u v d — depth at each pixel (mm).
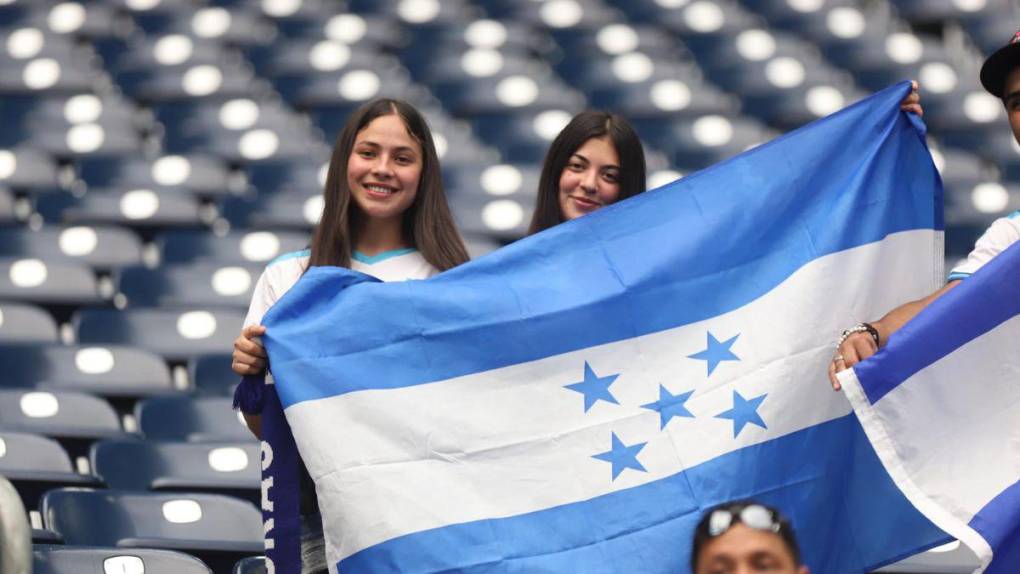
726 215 6641
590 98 17875
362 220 6965
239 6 20625
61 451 9039
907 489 5961
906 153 6910
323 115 17578
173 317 12164
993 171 17172
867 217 6711
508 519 6078
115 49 19344
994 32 19719
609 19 20266
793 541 4484
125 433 9625
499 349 6316
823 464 6289
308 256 6906
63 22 19703
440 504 6070
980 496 5945
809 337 6473
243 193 15703
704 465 6199
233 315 12227
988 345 6070
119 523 8164
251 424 6559
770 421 6297
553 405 6285
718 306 6492
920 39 20469
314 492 6516
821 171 6770
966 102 17969
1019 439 6016
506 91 17875
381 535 6023
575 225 6590
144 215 14727
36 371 11078
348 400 6176
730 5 20672
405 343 6289
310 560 6469
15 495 5664
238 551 7629
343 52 18984
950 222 15461
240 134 16969
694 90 17859
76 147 16578
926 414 6016
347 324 6281
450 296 6367
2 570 5562
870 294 6625
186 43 19266
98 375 11133
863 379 6023
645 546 6070
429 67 18703
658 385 6340
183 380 12086
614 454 6219
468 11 20484
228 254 13883
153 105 18266
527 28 19984
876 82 18688
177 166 15805
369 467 6102
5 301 12586
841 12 20312
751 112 17906
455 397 6234
